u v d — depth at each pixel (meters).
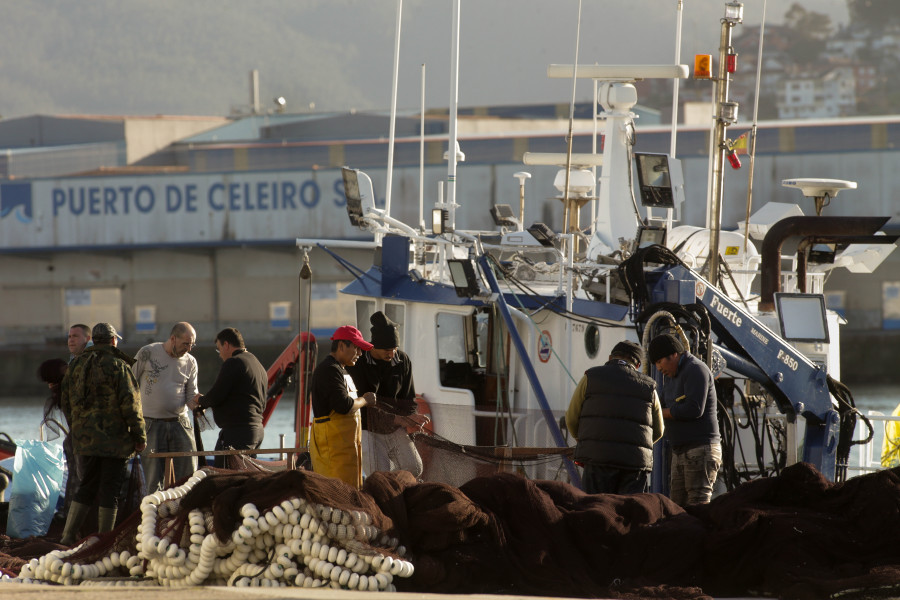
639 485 28.53
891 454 45.34
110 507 30.22
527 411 36.69
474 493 24.67
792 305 37.72
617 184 44.50
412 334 41.44
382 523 22.61
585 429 28.67
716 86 42.34
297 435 37.72
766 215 47.06
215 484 23.09
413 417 29.55
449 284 40.69
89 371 30.22
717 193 38.75
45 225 186.38
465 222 170.38
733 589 24.22
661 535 24.52
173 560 22.50
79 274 189.12
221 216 184.25
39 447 36.00
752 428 37.22
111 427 30.17
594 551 24.30
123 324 189.25
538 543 23.77
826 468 36.88
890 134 182.25
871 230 40.66
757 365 35.94
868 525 24.62
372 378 29.67
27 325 189.12
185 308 188.12
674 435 30.95
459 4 45.62
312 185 182.75
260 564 22.34
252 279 186.75
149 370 34.75
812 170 161.38
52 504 35.66
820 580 22.69
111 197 186.38
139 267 188.75
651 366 32.75
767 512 25.00
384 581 21.72
